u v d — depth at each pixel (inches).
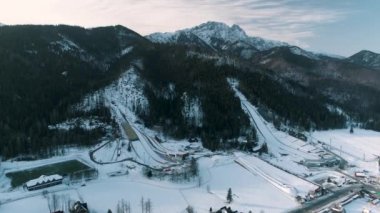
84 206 6127.0
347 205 7052.2
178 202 6766.7
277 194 7372.1
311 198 7229.3
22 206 6348.4
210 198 7012.8
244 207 6707.7
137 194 7003.0
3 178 7460.6
